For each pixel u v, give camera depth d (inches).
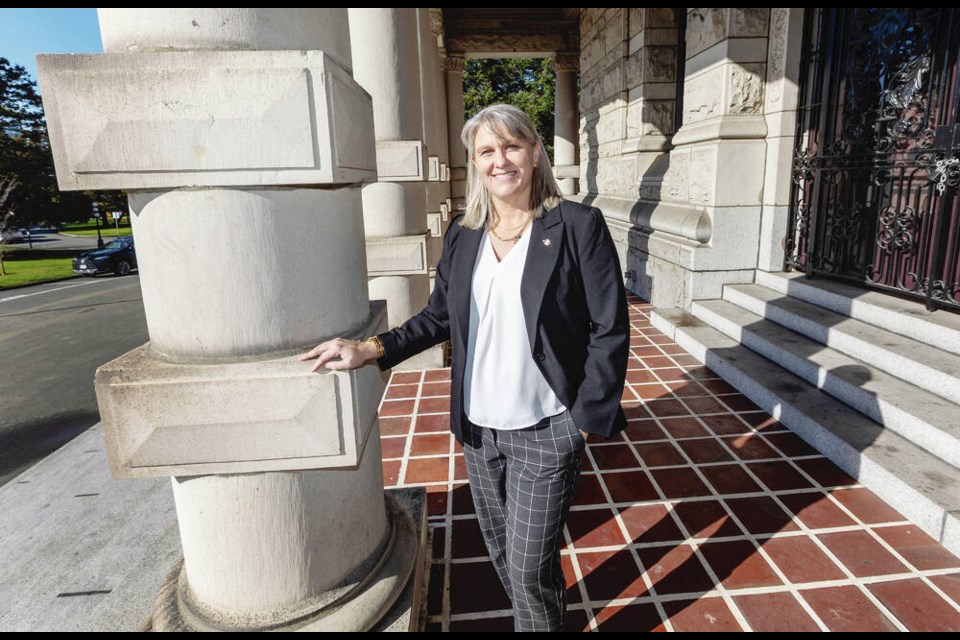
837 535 98.7
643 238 292.0
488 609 84.3
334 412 53.1
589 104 446.6
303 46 51.8
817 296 184.4
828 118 187.8
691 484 117.0
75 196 1358.3
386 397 174.4
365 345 56.3
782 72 198.7
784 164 205.9
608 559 94.7
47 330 385.4
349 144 53.1
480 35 573.6
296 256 53.5
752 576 89.4
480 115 57.5
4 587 94.5
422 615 79.7
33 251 1211.9
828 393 144.0
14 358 308.5
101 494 126.9
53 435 191.8
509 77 1262.3
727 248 221.0
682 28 305.4
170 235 50.0
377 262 182.2
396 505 83.6
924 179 156.2
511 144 56.2
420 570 80.6
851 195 181.9
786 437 136.3
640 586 88.1
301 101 46.9
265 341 53.4
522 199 60.0
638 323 245.0
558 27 573.9
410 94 182.5
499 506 68.6
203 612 59.9
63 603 89.7
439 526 105.7
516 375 59.7
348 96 53.1
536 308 57.3
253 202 50.0
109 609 87.8
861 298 166.6
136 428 51.6
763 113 210.7
